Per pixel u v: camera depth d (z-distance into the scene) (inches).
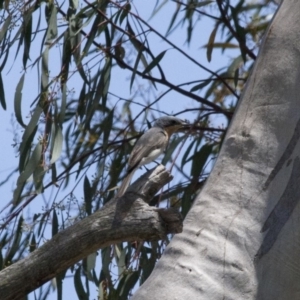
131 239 318.3
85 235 315.9
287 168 357.4
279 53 387.2
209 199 355.9
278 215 348.2
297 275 340.2
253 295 334.0
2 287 319.3
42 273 321.1
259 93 379.2
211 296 329.4
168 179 328.8
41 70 482.9
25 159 473.1
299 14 398.3
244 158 362.9
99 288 473.4
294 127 365.7
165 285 331.3
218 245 340.8
